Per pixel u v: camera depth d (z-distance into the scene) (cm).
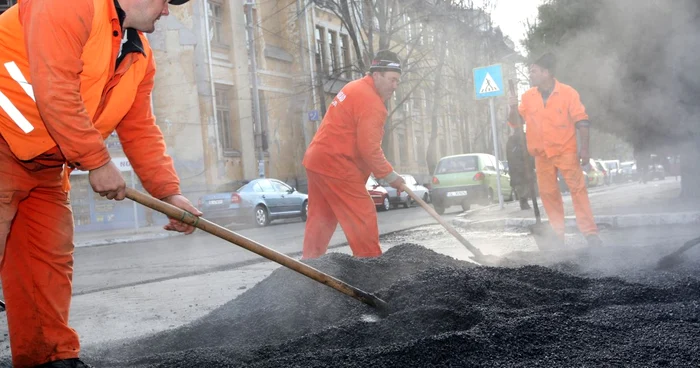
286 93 3412
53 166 300
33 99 278
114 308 608
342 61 3969
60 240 312
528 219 1154
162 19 2661
